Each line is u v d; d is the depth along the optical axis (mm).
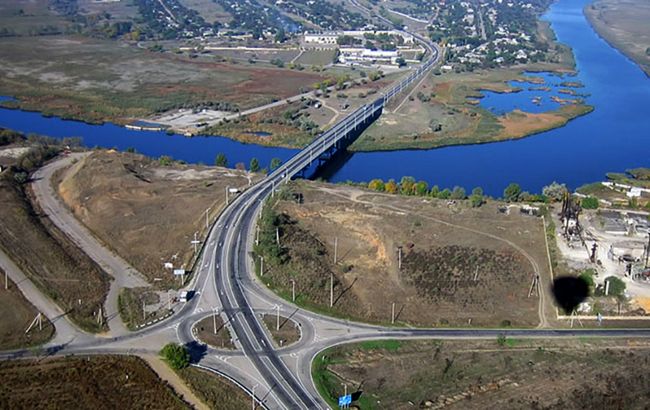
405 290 189375
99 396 141500
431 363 158875
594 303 186000
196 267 197125
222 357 157000
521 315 180875
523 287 192625
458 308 182375
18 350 157625
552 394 148625
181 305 178125
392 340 167250
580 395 147750
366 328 171750
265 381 149000
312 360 157250
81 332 165375
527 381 153250
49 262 195375
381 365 157500
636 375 155750
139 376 147750
